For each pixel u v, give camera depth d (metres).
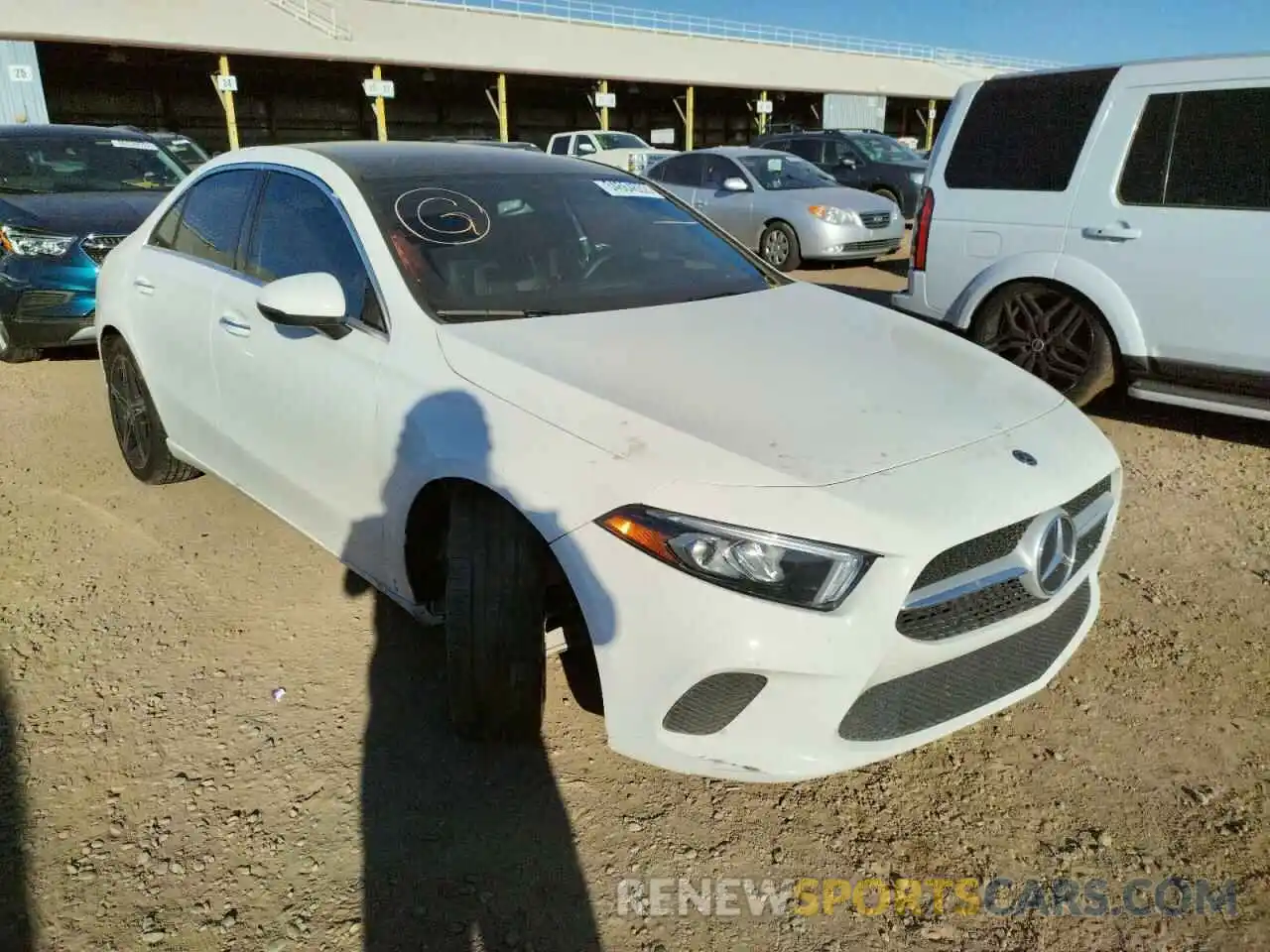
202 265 3.91
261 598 3.67
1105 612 3.59
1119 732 2.92
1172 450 5.32
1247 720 2.96
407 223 3.21
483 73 30.41
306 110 35.88
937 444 2.46
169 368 4.06
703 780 2.73
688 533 2.17
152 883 2.36
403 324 2.92
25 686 3.13
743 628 2.14
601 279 3.39
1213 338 5.09
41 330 6.68
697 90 35.69
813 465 2.29
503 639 2.51
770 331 3.11
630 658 2.25
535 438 2.45
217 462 3.94
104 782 2.70
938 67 47.38
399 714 2.99
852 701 2.22
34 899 2.30
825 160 16.48
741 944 2.22
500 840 2.50
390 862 2.43
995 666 2.57
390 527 2.86
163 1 27.62
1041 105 5.71
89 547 4.09
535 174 3.79
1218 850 2.47
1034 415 2.74
